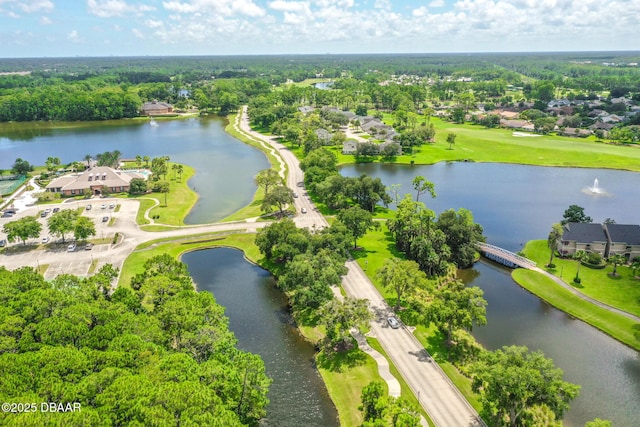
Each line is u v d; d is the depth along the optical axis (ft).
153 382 182.91
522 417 215.10
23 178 644.69
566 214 455.22
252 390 213.66
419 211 431.84
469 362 263.29
